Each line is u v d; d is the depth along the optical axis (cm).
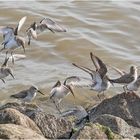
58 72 2427
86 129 1667
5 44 2188
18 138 1580
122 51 2683
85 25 2934
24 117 1742
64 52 2633
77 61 2569
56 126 1777
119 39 2809
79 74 2406
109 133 1680
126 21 3005
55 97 2034
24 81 2311
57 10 3083
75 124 1870
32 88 2053
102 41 2773
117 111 1909
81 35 2800
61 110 2067
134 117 1898
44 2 3180
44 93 2205
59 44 2691
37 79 2342
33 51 2606
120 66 2536
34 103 2028
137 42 2792
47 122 1775
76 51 2648
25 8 3059
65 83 2098
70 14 3041
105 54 2636
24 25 2873
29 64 2488
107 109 1920
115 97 1950
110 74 2419
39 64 2503
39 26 2186
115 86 2273
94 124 1694
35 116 1783
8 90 2222
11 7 3052
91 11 3098
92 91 2223
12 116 1725
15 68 2433
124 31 2898
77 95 2195
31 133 1622
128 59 2598
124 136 1739
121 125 1764
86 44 2714
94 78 1997
